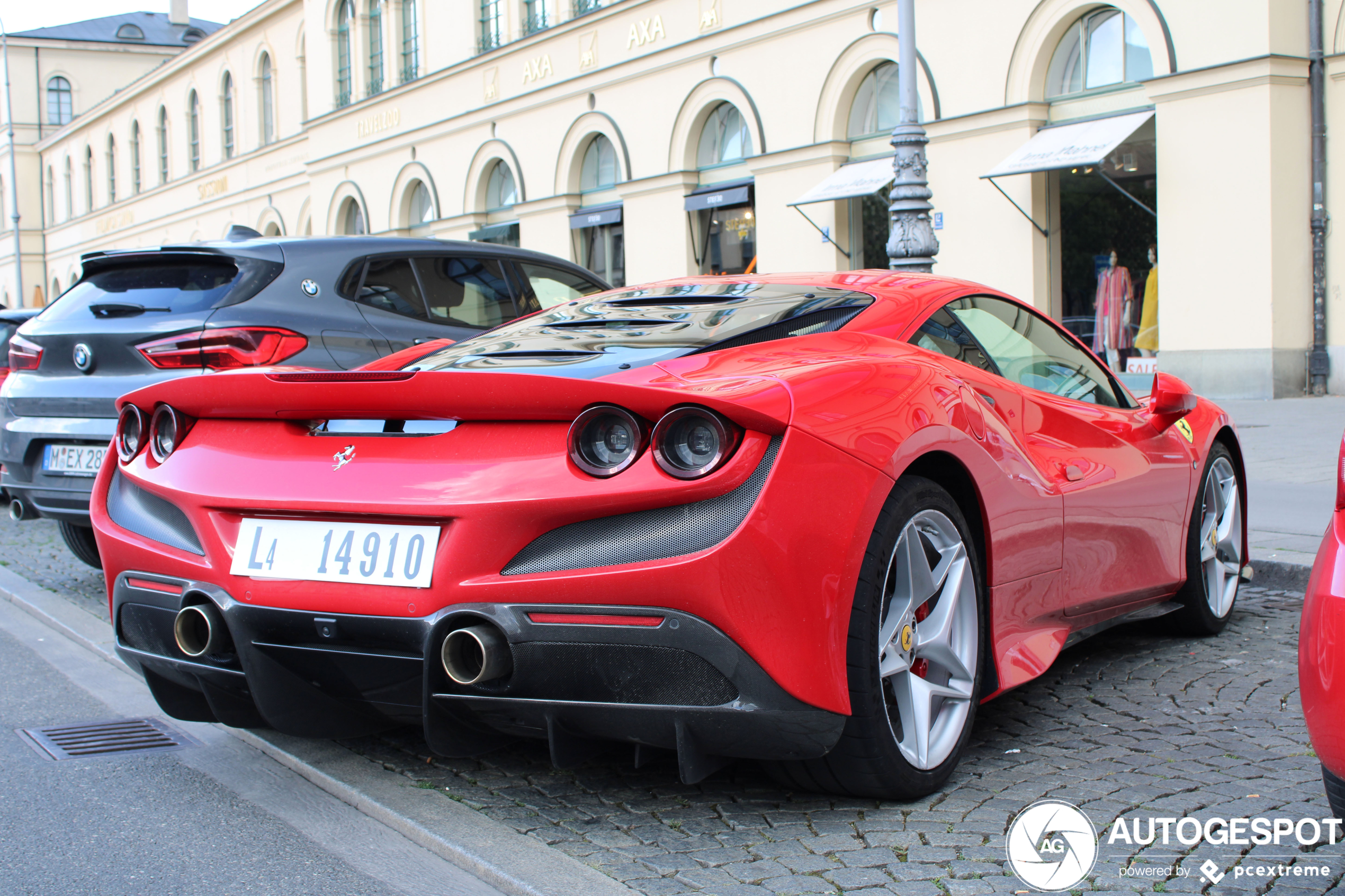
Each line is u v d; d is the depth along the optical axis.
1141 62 13.57
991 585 2.77
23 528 7.60
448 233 25.11
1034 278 14.45
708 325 2.88
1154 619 4.04
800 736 2.26
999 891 2.09
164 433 2.86
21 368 5.15
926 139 9.82
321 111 29.80
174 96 39.00
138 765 3.11
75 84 54.03
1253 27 12.34
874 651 2.37
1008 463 2.83
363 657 2.42
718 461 2.16
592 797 2.67
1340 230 12.54
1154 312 13.63
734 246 18.72
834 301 3.03
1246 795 2.52
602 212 20.91
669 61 19.20
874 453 2.36
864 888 2.12
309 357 4.88
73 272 49.72
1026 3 14.28
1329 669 1.78
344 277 5.20
